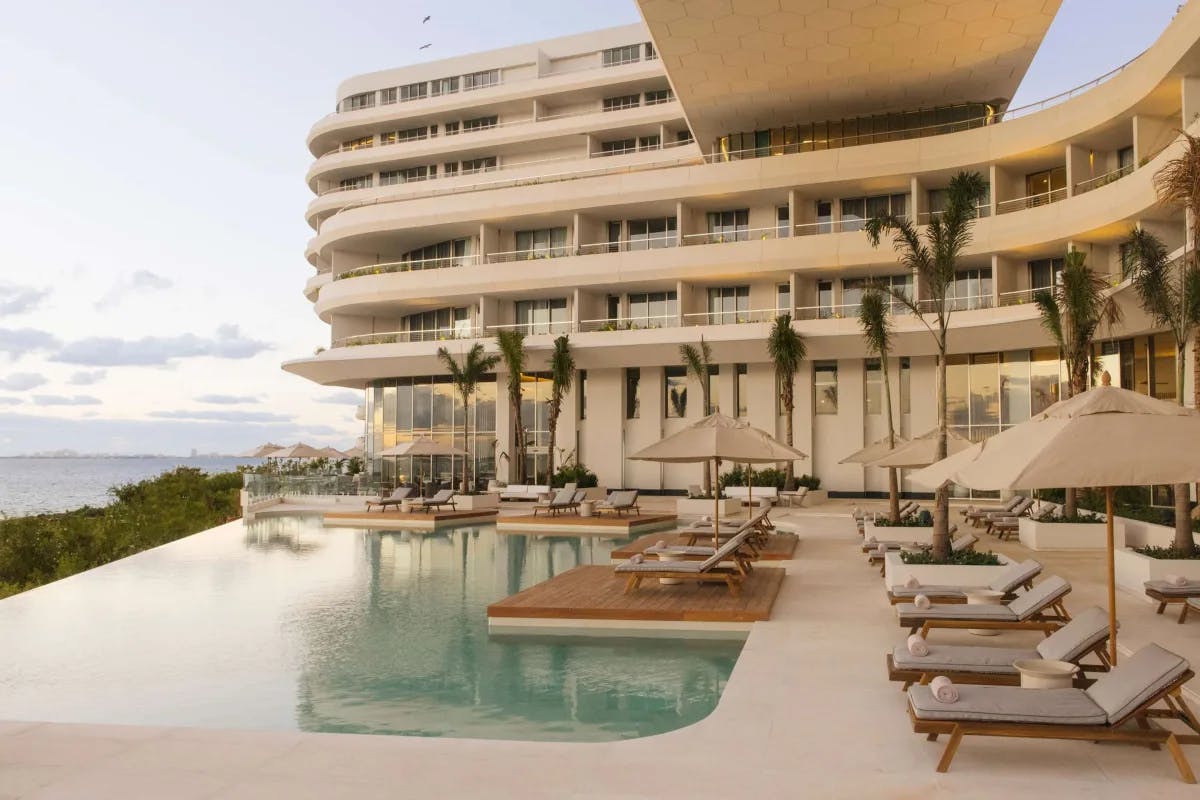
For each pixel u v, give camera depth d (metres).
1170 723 6.57
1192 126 22.55
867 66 32.38
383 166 50.78
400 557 19.38
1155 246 16.02
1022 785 5.47
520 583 15.61
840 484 36.22
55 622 12.38
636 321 39.75
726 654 10.20
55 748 6.26
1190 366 25.23
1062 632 7.03
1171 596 10.61
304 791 5.41
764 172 36.44
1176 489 12.95
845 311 36.31
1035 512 22.77
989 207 33.81
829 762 5.92
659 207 39.22
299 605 13.58
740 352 36.47
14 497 71.12
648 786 5.48
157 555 19.75
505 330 39.50
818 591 13.18
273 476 33.94
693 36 30.05
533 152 47.84
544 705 8.23
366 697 8.59
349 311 45.84
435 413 43.53
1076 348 19.12
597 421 40.22
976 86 34.06
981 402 34.31
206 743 6.36
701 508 28.23
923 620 9.15
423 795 5.34
